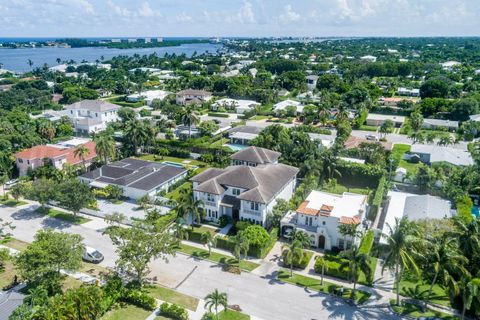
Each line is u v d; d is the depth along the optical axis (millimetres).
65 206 81938
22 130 126500
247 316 52156
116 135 131625
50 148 105875
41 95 193000
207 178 82500
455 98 187875
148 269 59062
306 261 63594
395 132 145750
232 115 171375
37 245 54000
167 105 173000
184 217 72250
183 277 60938
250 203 73938
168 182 94750
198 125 137125
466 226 55875
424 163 110250
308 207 72438
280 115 167250
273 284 59438
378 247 66938
